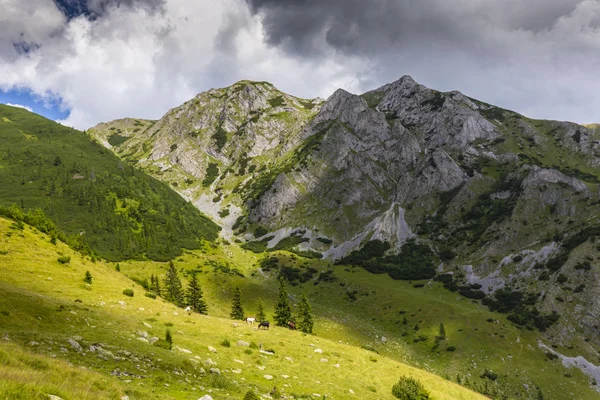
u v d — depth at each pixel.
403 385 49.50
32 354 20.17
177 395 22.77
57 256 70.31
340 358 56.31
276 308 103.38
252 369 41.22
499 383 112.75
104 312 46.84
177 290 117.56
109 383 19.52
